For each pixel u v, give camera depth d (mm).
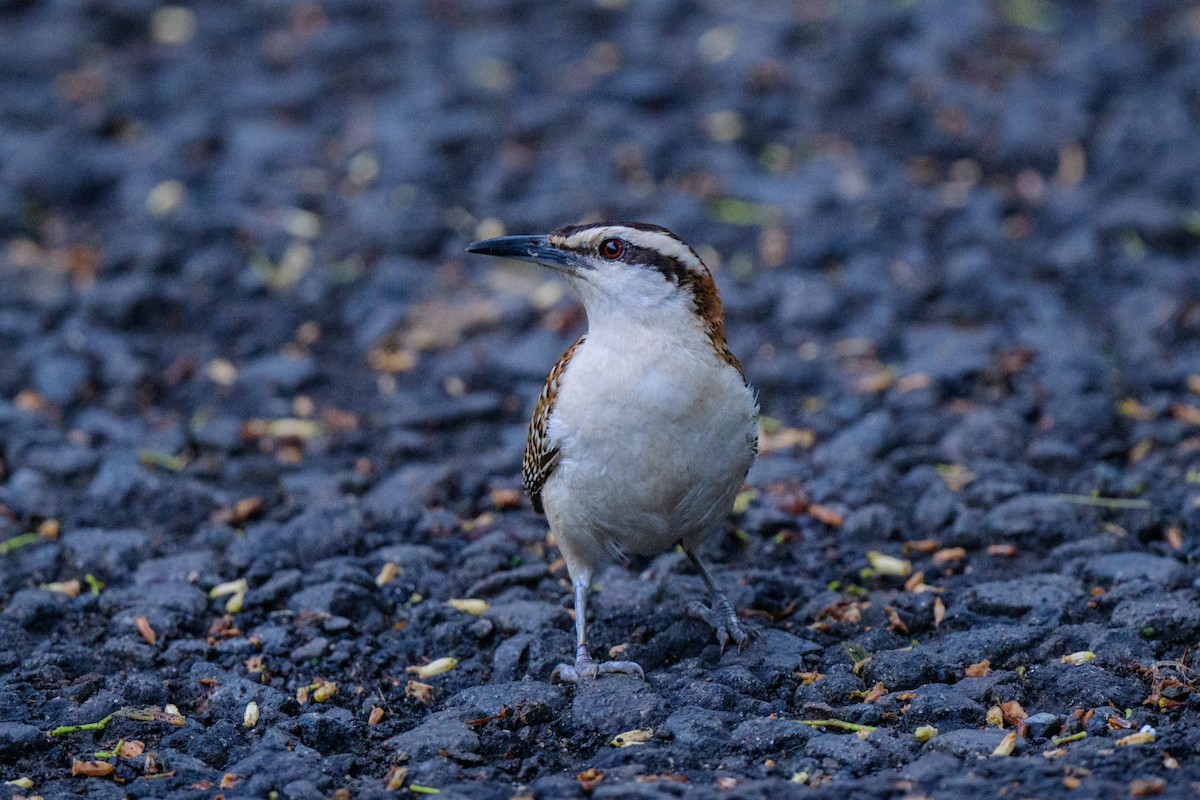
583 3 24609
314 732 8688
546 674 9547
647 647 9805
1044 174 18734
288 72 22344
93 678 9367
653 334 8891
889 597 10383
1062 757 7922
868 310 15648
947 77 21438
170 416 14109
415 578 11000
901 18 23469
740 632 9688
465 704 9055
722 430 9008
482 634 10047
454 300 16344
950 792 7566
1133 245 16797
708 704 8789
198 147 19875
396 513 11984
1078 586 10258
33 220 18312
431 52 22875
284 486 12570
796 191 18406
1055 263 16312
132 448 13297
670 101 20906
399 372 15016
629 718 8656
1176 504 11555
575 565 9648
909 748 8195
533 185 18656
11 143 20031
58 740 8633
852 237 17094
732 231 17516
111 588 10914
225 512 12102
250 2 25250
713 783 7832
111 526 12000
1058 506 11391
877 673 9180
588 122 20172
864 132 20016
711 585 9953
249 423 13922
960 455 12672
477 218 18000
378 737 8852
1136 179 18328
